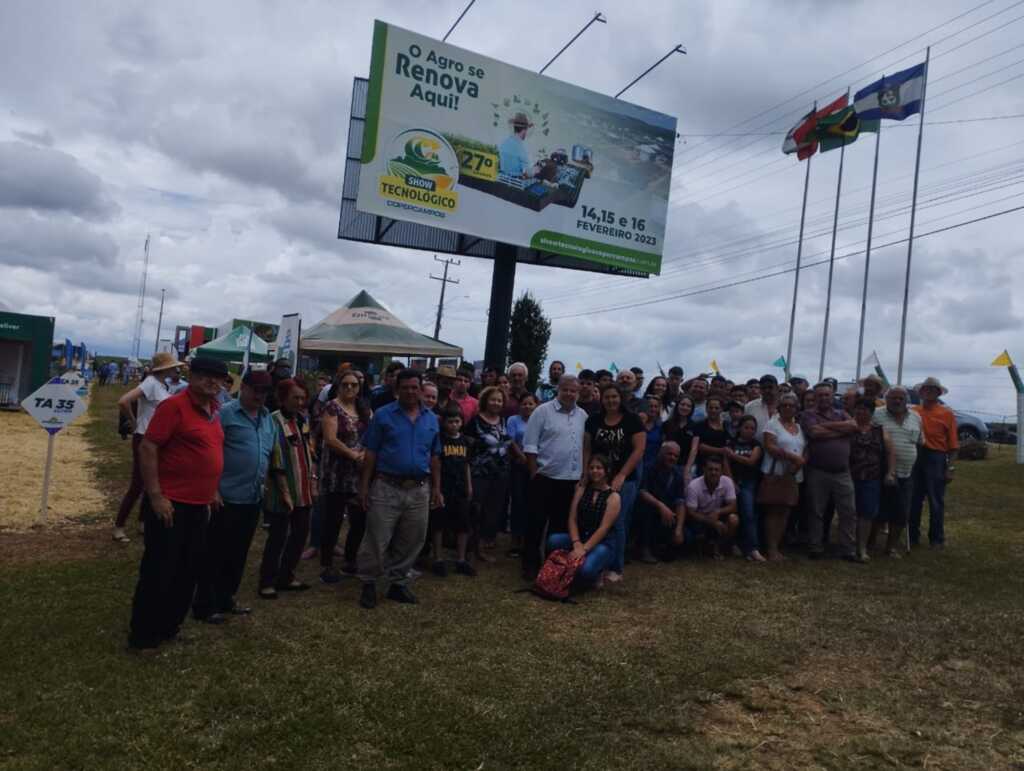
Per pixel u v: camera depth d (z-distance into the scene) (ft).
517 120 49.73
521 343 100.83
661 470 26.35
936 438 30.22
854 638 18.02
